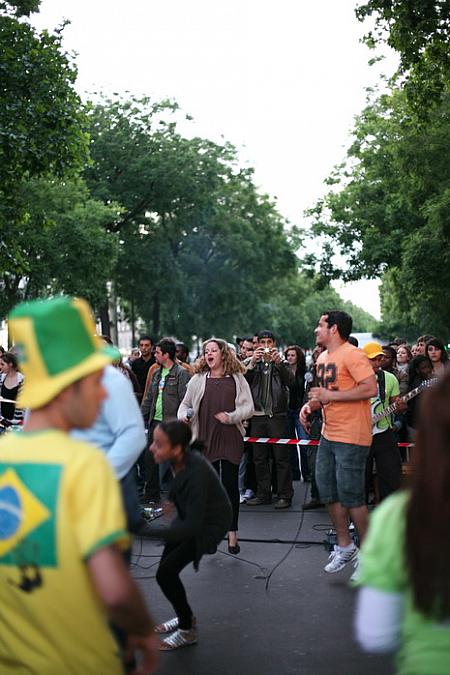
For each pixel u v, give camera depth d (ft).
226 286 153.79
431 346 30.71
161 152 138.82
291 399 37.32
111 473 7.13
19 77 53.72
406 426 31.86
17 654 7.13
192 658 16.20
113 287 150.00
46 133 55.16
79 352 7.34
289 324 251.60
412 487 6.55
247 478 34.60
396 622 6.79
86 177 137.28
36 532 6.90
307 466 38.78
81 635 7.02
